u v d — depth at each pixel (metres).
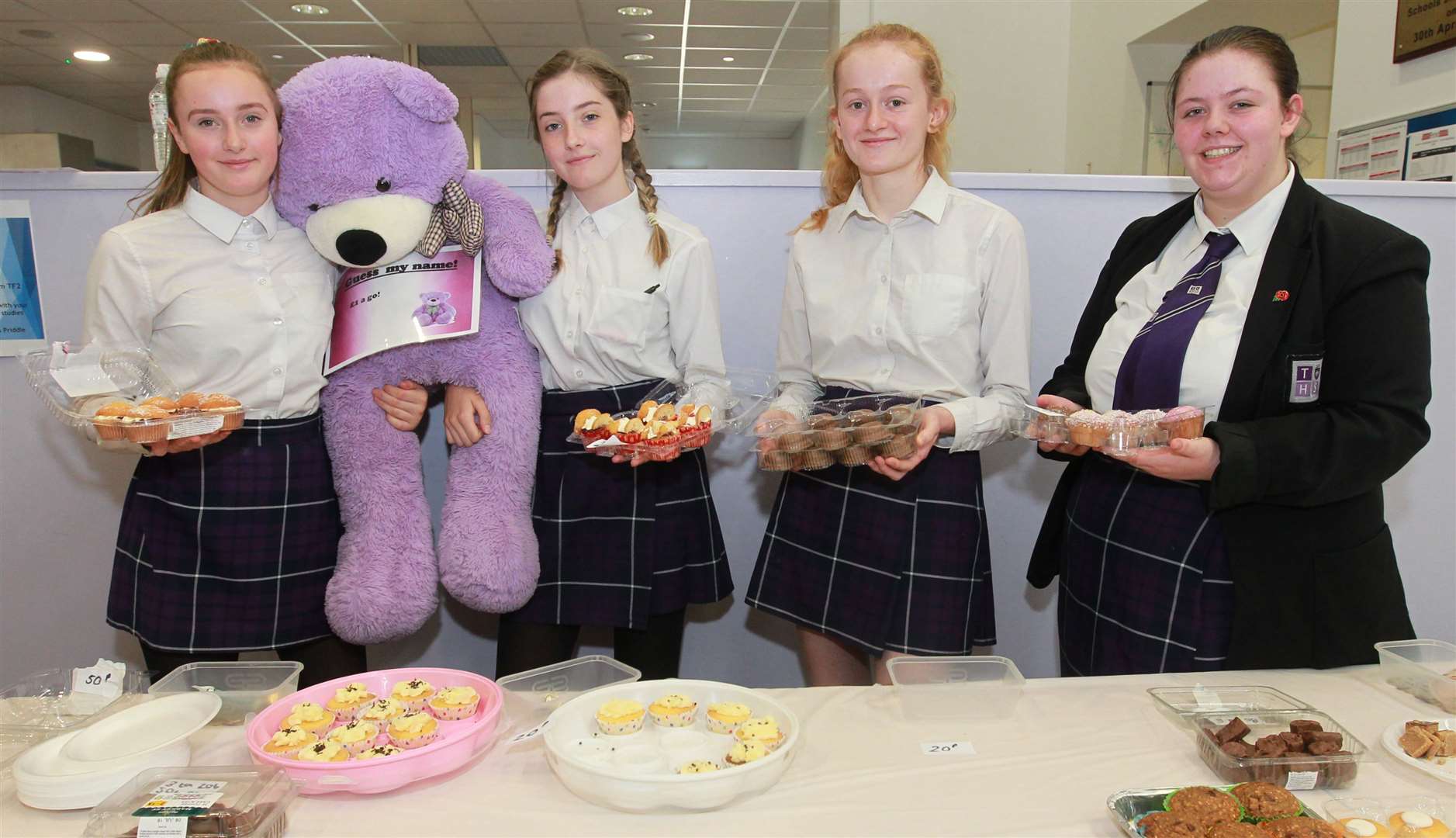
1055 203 1.92
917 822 0.89
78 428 1.27
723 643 2.06
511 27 6.12
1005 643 2.08
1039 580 1.60
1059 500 1.55
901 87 1.37
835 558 1.53
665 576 1.58
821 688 1.19
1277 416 1.22
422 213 1.42
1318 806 0.90
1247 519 1.24
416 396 1.54
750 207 1.91
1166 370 1.29
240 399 1.43
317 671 1.58
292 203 1.42
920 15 4.13
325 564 1.53
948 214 1.48
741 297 1.94
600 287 1.53
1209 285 1.29
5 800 0.93
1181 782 0.96
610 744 1.01
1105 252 1.94
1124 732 1.06
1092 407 1.44
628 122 1.55
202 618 1.44
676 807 0.90
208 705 1.07
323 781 0.92
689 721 1.06
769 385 1.73
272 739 1.00
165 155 1.60
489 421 1.54
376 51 6.72
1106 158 4.24
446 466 1.91
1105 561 1.38
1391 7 2.71
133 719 1.05
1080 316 1.96
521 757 1.03
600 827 0.88
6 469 1.86
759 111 9.21
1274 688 1.15
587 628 2.05
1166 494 1.32
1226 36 1.21
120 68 7.08
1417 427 1.15
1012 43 4.17
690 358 1.57
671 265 1.54
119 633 1.94
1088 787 0.95
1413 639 1.25
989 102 4.20
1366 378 1.16
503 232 1.50
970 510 1.50
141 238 1.36
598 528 1.57
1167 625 1.29
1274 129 1.19
